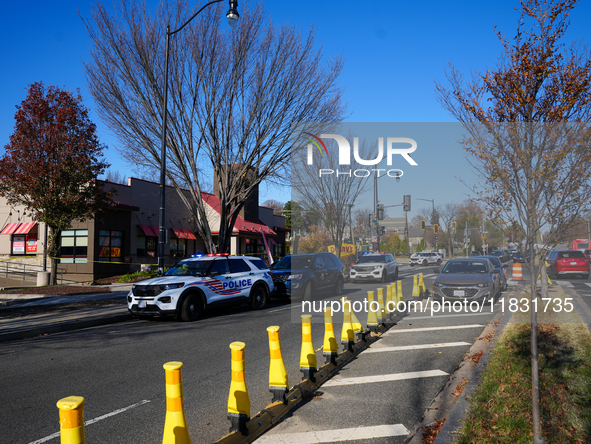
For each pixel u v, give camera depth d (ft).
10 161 63.52
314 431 14.66
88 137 66.49
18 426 15.61
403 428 14.82
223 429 15.17
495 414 14.92
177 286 39.58
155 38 62.64
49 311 43.68
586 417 14.69
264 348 27.58
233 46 64.18
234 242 109.60
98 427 15.40
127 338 32.07
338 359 22.62
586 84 15.60
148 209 93.09
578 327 28.07
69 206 64.34
